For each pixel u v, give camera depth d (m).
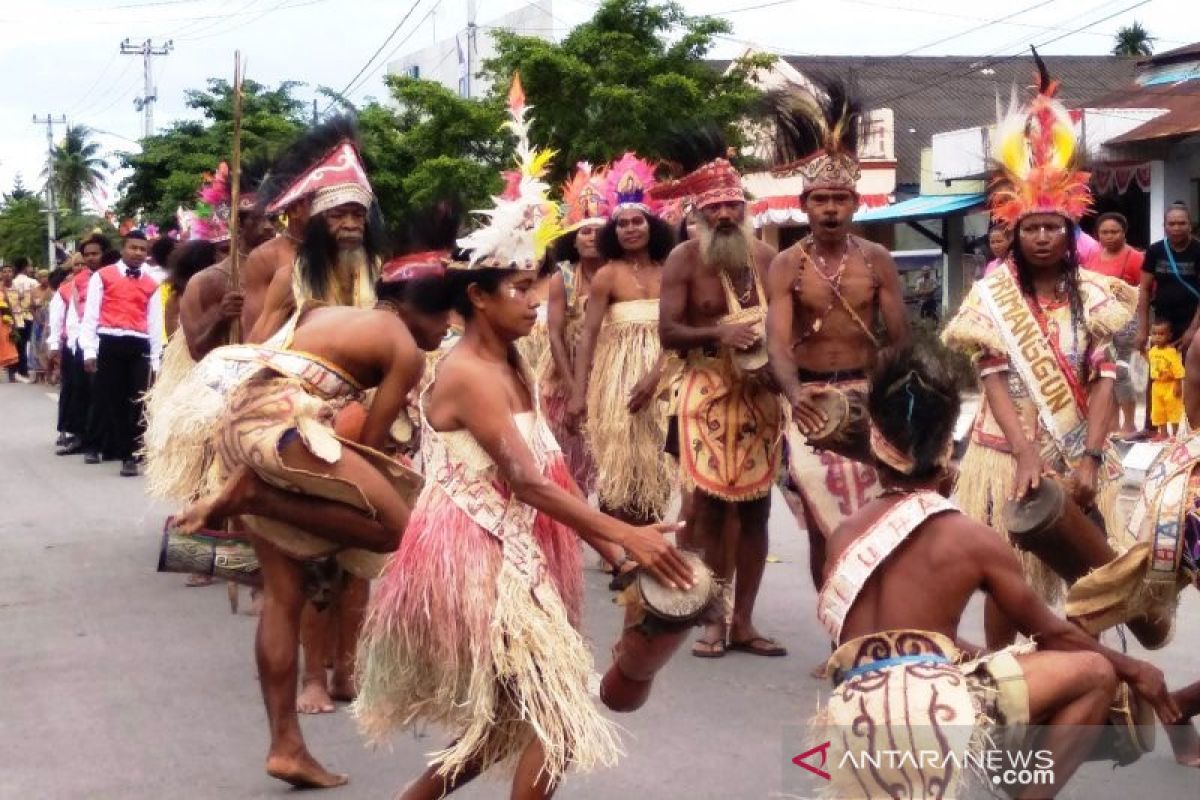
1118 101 21.77
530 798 4.13
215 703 6.43
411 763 5.57
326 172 5.63
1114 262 12.73
